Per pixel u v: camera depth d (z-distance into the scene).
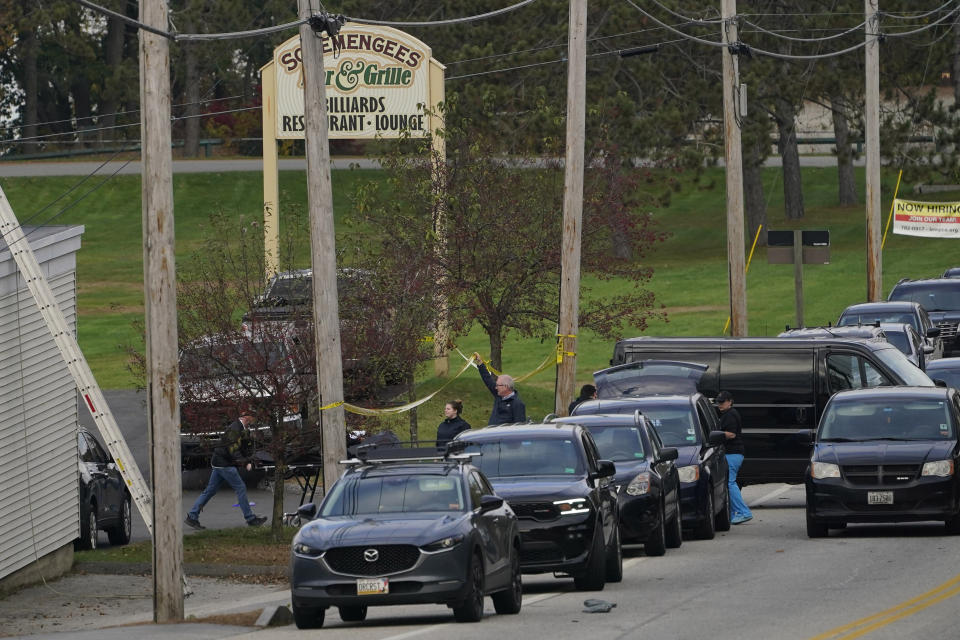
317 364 79.19
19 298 81.69
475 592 58.34
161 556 66.69
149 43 66.44
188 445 113.44
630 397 94.38
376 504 61.94
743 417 108.50
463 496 61.78
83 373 72.69
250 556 86.38
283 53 148.25
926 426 85.06
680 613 58.31
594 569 67.38
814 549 78.88
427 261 119.88
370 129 148.38
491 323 128.12
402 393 137.62
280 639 56.19
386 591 57.34
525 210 126.44
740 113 137.50
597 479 71.25
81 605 75.31
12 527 79.88
